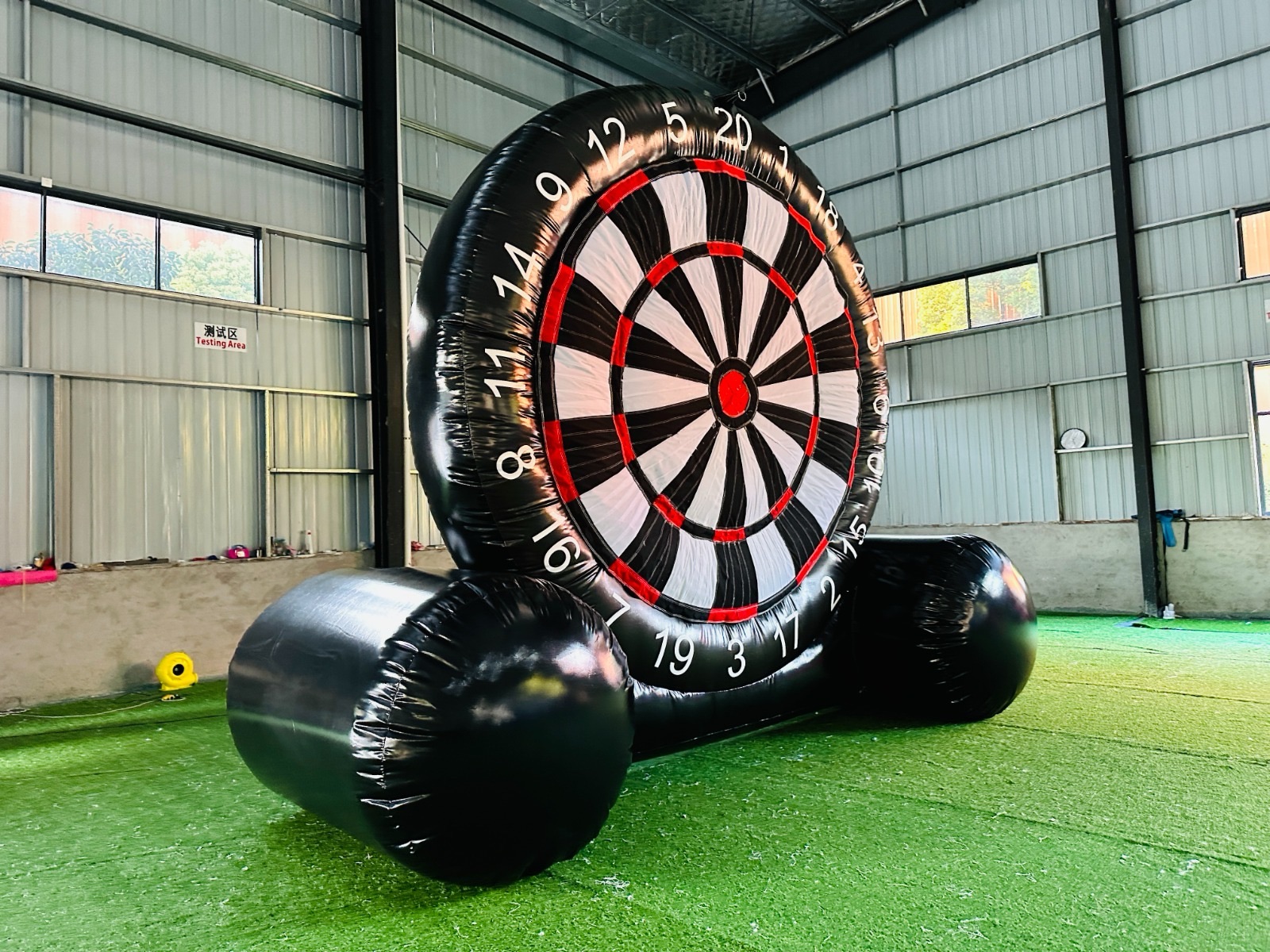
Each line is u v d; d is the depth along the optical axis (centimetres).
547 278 259
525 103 843
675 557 286
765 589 316
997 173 862
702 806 268
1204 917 186
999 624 349
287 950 183
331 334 696
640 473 278
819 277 343
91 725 454
